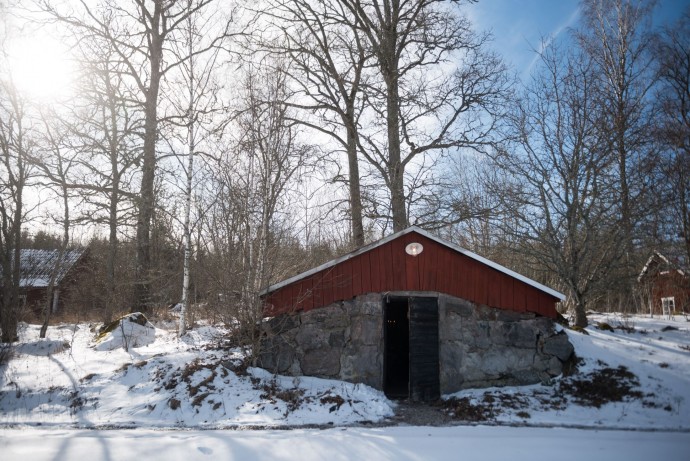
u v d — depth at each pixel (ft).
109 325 51.31
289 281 37.86
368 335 37.01
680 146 54.75
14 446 22.98
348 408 31.71
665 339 43.47
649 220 52.16
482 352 37.58
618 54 66.90
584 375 36.29
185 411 30.71
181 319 50.57
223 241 39.93
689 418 30.07
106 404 31.89
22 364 39.29
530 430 27.53
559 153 52.37
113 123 62.75
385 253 38.06
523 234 53.57
